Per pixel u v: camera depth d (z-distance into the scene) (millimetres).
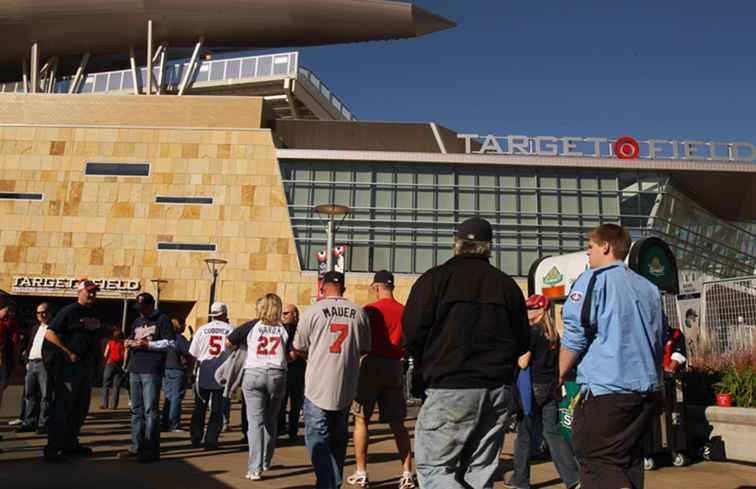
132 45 55781
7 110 46062
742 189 44625
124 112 46312
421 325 3393
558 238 42906
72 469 6512
